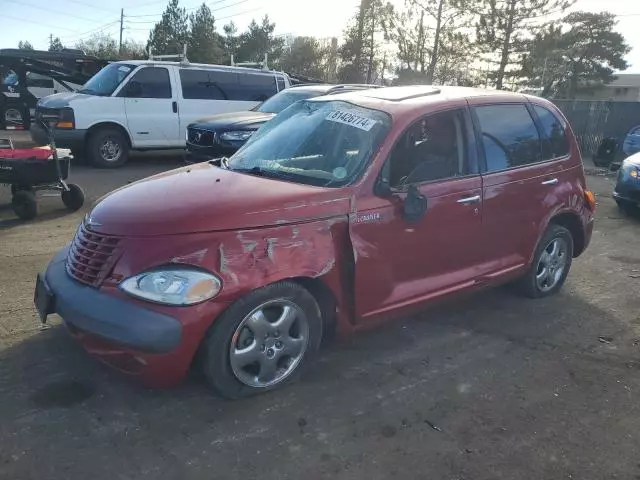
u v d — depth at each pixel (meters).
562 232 5.46
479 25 27.73
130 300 3.15
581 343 4.67
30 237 6.83
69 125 11.72
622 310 5.42
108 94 12.24
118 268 3.23
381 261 3.88
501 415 3.59
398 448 3.21
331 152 4.06
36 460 2.94
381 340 4.52
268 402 3.56
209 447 3.12
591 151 22.84
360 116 4.19
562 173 5.31
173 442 3.14
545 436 3.41
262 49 55.94
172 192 3.63
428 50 28.91
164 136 12.86
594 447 3.33
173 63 12.88
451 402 3.70
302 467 3.01
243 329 3.38
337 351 4.29
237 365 3.40
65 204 8.39
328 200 3.63
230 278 3.24
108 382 3.67
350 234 3.69
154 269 3.16
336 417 3.46
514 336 4.73
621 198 9.56
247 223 3.34
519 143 4.95
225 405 3.50
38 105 12.45
